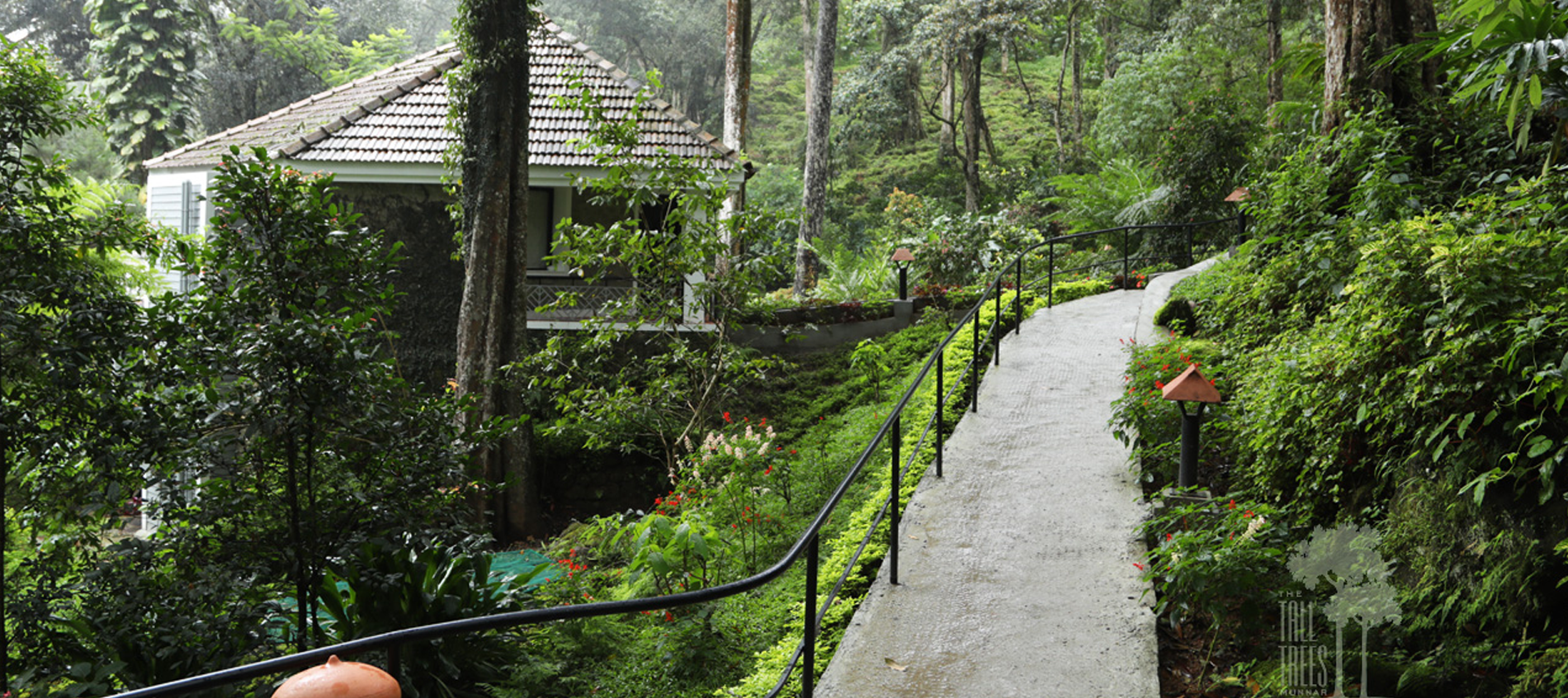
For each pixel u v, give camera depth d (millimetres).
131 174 23094
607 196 10266
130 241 7219
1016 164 30078
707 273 10227
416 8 43531
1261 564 4074
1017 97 36625
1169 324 9164
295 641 5840
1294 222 7605
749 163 13242
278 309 6109
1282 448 5035
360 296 6406
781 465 8328
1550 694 3279
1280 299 7316
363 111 12914
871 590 4863
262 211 6102
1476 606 3719
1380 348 4484
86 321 5891
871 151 34188
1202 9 23328
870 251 20906
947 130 30766
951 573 4977
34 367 6117
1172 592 4145
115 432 5887
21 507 6703
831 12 18062
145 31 21469
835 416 11062
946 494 5973
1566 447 3533
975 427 7164
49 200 6715
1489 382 3957
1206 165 15906
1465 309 4074
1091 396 7648
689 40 39969
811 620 3629
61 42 28812
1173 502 5211
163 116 22219
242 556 5980
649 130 13219
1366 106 8180
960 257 15820
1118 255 16906
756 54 47062
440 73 13797
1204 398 5102
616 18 38781
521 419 6973
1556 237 4297
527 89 10875
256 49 27859
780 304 13242
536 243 14094
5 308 5852
